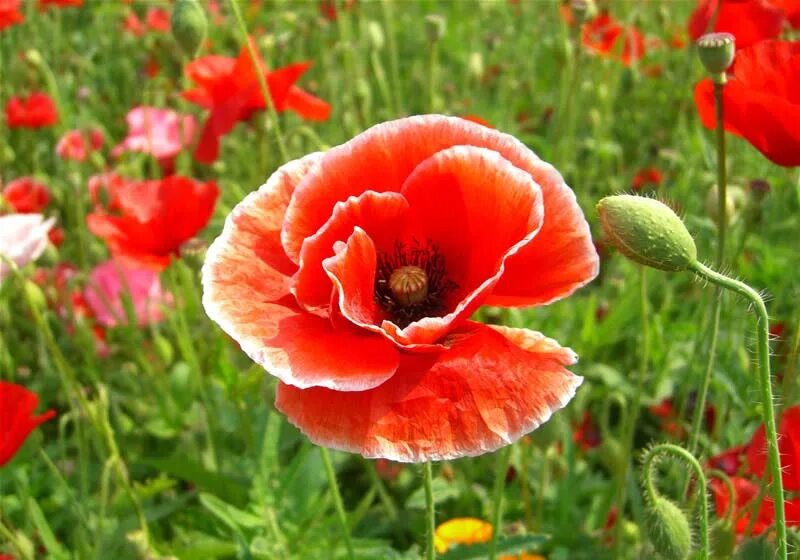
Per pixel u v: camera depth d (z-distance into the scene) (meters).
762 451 0.23
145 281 0.45
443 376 0.18
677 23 0.75
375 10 0.78
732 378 0.35
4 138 0.61
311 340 0.18
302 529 0.30
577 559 0.32
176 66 0.68
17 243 0.35
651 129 0.62
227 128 0.36
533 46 0.72
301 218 0.19
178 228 0.35
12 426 0.26
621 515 0.30
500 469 0.25
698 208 0.46
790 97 0.24
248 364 0.38
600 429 0.41
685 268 0.18
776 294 0.42
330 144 0.56
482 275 0.20
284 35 0.64
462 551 0.27
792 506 0.22
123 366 0.44
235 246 0.19
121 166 0.52
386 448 0.17
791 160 0.24
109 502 0.36
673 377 0.40
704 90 0.26
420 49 0.79
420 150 0.20
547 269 0.19
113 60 0.78
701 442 0.37
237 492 0.33
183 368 0.40
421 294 0.20
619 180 0.55
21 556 0.29
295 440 0.34
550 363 0.18
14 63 0.68
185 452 0.37
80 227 0.47
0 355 0.41
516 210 0.18
